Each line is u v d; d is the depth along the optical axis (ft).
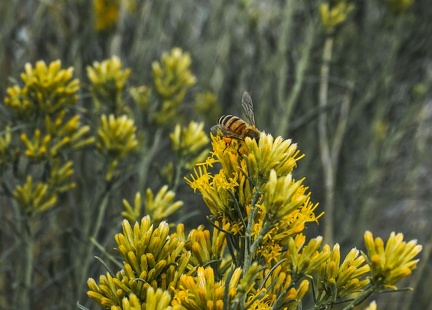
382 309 16.46
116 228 9.37
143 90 11.56
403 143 19.61
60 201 10.50
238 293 4.39
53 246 12.87
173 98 11.42
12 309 11.11
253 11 16.30
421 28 17.46
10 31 13.69
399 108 19.10
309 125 16.83
